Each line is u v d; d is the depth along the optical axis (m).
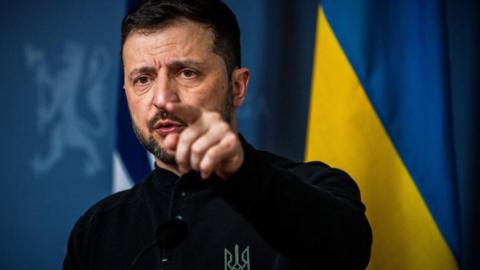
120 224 2.81
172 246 1.86
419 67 3.89
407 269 3.72
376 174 3.81
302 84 5.07
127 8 4.49
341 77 3.91
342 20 3.96
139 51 2.46
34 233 5.31
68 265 2.87
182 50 2.43
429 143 3.80
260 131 5.08
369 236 1.96
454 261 3.70
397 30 3.95
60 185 5.32
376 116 3.85
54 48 5.43
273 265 2.54
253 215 1.72
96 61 5.38
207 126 1.50
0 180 5.37
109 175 5.27
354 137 3.85
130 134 4.50
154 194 2.82
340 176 2.52
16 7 5.50
